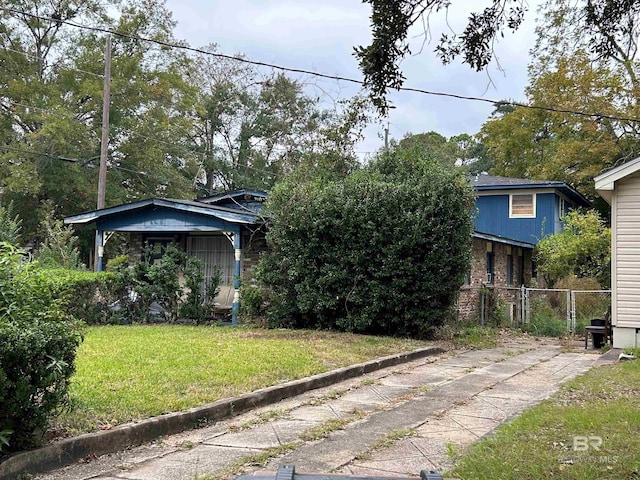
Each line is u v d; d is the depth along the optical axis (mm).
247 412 6746
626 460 4477
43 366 4660
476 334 14648
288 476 2512
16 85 26781
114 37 30156
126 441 5344
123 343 10711
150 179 31266
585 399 7004
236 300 15266
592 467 4320
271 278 14734
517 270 23219
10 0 28016
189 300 15297
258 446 5402
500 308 17719
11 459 4441
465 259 13227
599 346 13273
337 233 13906
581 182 27891
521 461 4520
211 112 37688
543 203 24266
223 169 38312
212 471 4715
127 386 7012
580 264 20547
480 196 25312
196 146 38188
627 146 25812
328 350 10742
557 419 5832
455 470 4426
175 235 17547
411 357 11000
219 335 12594
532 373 9570
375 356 10461
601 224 21109
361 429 6008
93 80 28297
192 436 5758
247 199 19359
